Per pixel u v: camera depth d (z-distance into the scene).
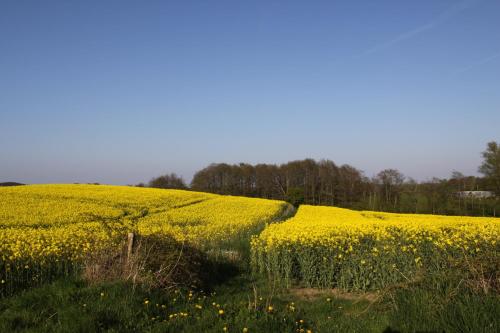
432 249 9.59
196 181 89.12
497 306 5.52
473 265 6.51
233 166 89.88
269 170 88.81
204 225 21.48
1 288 8.19
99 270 8.65
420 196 56.41
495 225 15.34
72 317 6.28
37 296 7.44
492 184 54.72
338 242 11.49
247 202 40.03
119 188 42.59
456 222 19.83
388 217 31.47
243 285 10.74
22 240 11.97
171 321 6.34
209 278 10.66
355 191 78.81
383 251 9.97
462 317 5.46
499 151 54.09
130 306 6.86
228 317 6.35
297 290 10.27
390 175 70.50
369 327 6.24
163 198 36.59
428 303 6.07
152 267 8.78
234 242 16.17
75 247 10.82
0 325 6.02
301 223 18.27
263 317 6.24
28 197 30.70
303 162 86.38
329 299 8.41
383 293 7.02
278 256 11.31
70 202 29.44
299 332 5.97
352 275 9.87
